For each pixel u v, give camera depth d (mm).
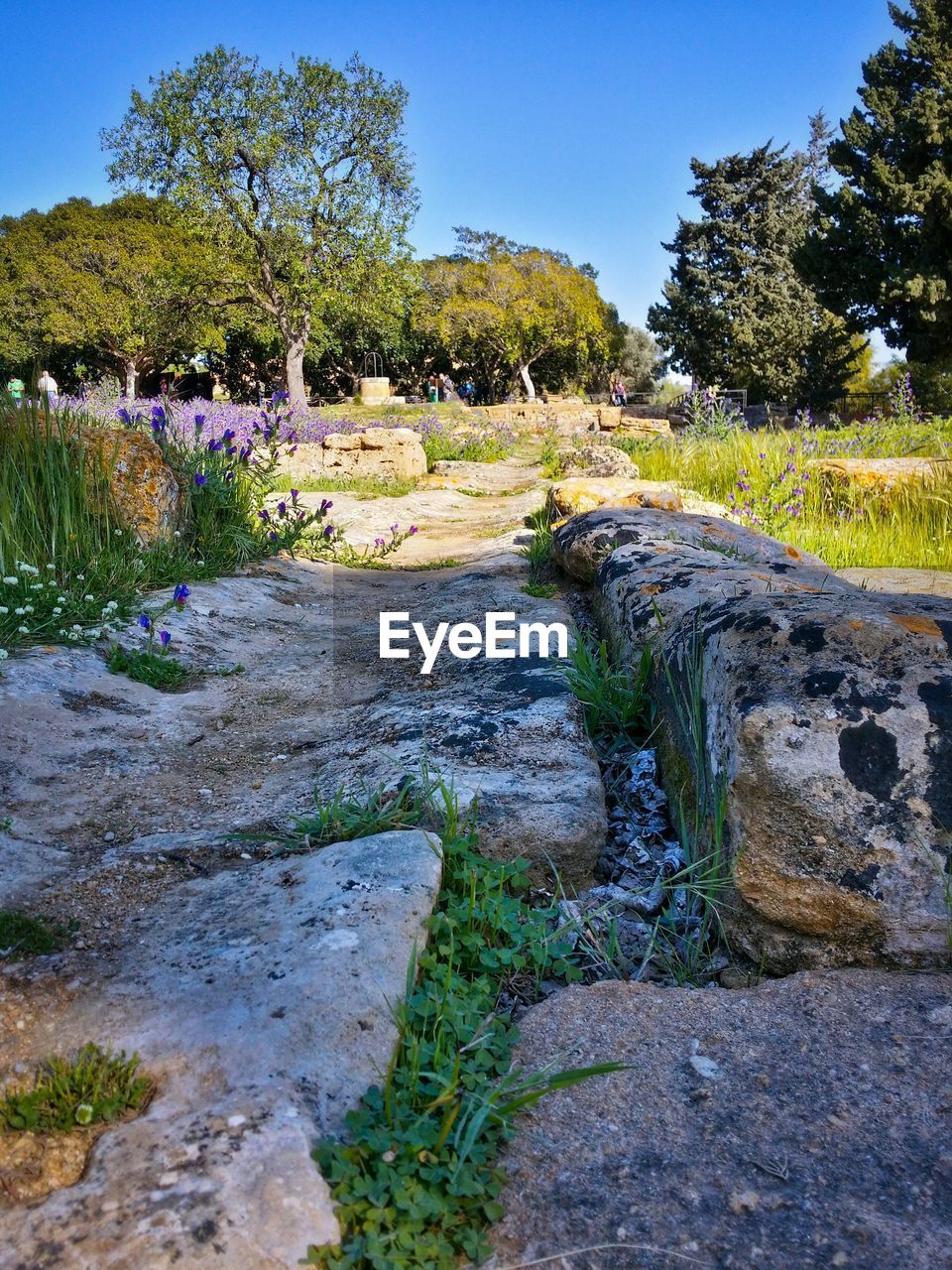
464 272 51094
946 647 2748
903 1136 1977
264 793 3553
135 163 32219
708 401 14938
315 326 36469
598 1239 1767
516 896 3008
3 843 2949
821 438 13000
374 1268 1616
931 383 29203
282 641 5820
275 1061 2000
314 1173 1734
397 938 2428
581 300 51312
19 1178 1764
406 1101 1985
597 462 14992
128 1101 1917
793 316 44562
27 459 5984
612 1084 2172
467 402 52125
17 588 5133
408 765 3561
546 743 3734
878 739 2574
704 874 2867
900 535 8750
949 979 2480
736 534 6586
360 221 33000
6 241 46094
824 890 2537
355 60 32375
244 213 32062
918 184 29484
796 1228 1771
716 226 46594
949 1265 1676
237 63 31797
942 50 31266
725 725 2859
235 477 8148
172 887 2820
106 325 41844
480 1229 1796
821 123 54344
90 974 2332
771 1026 2352
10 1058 2047
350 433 18188
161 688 4734
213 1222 1606
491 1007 2463
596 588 5598
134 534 6531
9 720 3859
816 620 2895
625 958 2818
